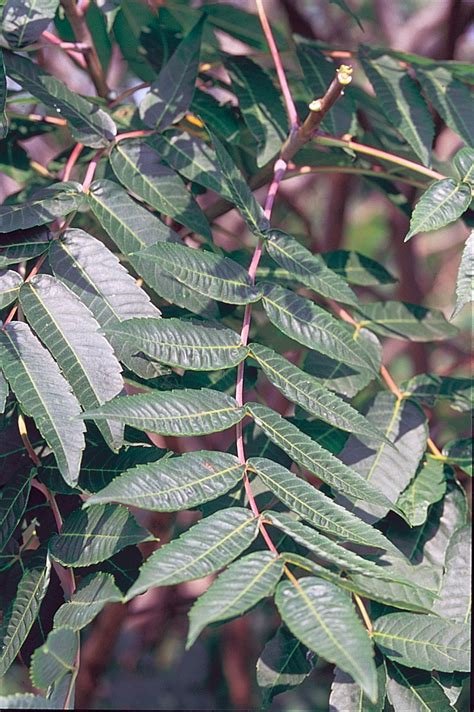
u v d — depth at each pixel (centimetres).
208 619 63
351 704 74
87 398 76
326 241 165
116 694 196
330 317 81
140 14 109
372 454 86
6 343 76
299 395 76
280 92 102
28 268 85
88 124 89
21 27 90
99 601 70
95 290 80
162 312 90
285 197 145
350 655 62
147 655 175
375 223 233
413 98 95
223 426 73
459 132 95
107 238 101
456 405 92
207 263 79
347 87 103
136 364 80
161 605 159
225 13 108
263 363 77
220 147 83
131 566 81
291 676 78
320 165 107
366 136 107
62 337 77
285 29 129
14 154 108
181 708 198
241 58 101
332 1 97
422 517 84
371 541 70
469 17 131
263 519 70
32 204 82
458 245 215
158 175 88
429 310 99
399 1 188
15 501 78
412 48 163
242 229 165
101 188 85
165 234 84
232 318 101
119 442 76
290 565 79
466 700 109
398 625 76
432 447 90
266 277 96
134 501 68
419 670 76
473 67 98
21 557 79
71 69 153
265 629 167
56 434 73
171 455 79
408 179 104
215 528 68
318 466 74
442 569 83
